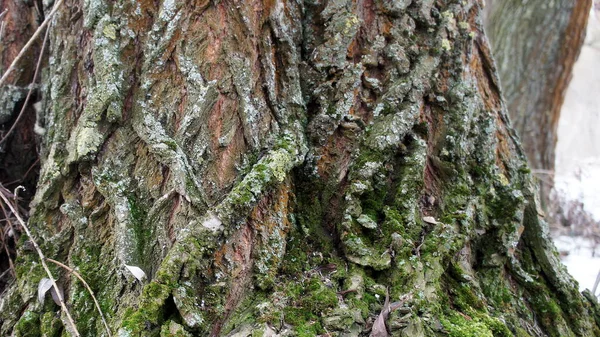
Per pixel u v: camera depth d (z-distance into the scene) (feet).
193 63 3.99
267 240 3.94
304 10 4.33
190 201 3.84
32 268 4.10
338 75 4.26
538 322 4.49
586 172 13.74
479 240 4.45
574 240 9.56
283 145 4.04
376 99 4.32
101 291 3.96
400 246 4.02
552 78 10.54
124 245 3.86
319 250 4.10
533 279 4.58
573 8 10.19
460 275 4.19
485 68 4.85
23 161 4.92
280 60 4.18
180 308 3.65
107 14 4.10
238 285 3.84
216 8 4.02
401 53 4.35
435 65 4.40
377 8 4.38
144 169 3.98
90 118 3.99
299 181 4.23
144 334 3.64
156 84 4.02
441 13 4.49
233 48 4.02
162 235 3.88
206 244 3.75
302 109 4.20
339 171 4.20
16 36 4.90
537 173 10.29
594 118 20.68
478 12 4.80
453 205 4.32
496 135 4.72
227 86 3.99
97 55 4.04
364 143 4.20
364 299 3.91
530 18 10.58
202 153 3.93
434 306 3.91
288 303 3.84
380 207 4.17
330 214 4.19
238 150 3.99
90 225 4.07
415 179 4.19
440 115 4.43
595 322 4.67
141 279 3.80
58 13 4.47
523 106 10.69
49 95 4.60
